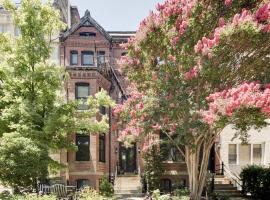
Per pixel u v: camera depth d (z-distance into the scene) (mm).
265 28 12867
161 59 15781
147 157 25641
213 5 14656
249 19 12594
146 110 15227
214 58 13672
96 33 30312
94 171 25906
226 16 14695
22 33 19734
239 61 14547
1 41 20078
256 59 14539
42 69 18984
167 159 27047
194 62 14680
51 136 19438
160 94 15492
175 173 26797
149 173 25484
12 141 15719
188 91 14781
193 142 15070
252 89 12344
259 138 27406
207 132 15383
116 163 28656
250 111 12469
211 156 27672
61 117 18844
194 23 14734
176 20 15086
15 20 19891
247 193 24062
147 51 15812
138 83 16578
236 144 27562
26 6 19531
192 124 14125
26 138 16359
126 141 16984
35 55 19438
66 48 29875
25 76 19328
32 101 19359
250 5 14570
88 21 30359
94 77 26578
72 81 26438
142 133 16375
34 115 18531
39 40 19672
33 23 19578
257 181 22078
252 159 27516
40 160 15875
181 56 15039
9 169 15258
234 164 27500
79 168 25906
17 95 19812
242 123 14750
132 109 16219
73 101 19781
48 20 20219
